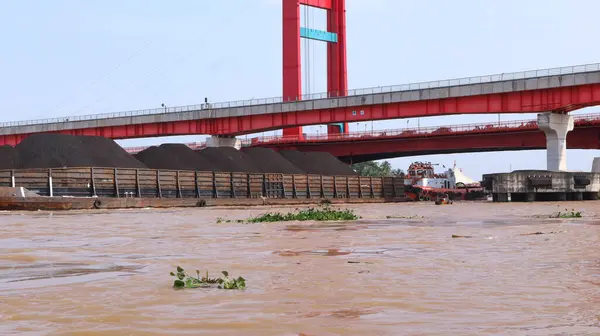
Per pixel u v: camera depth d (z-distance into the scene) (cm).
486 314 966
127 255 1800
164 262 1619
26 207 5906
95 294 1145
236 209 6575
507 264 1544
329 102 12006
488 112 10456
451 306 1030
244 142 14875
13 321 927
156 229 3056
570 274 1368
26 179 6366
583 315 953
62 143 8050
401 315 964
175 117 13500
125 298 1105
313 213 4131
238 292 1163
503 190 9912
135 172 7312
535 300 1074
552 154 10362
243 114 12875
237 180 8612
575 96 9750
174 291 1176
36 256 1780
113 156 8344
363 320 930
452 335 836
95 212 5528
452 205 8275
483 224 3297
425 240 2266
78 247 2062
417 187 12294
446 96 10700
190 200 7450
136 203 6862
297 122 12456
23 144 8025
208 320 929
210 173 8256
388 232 2697
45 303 1061
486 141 12662
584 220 3650
